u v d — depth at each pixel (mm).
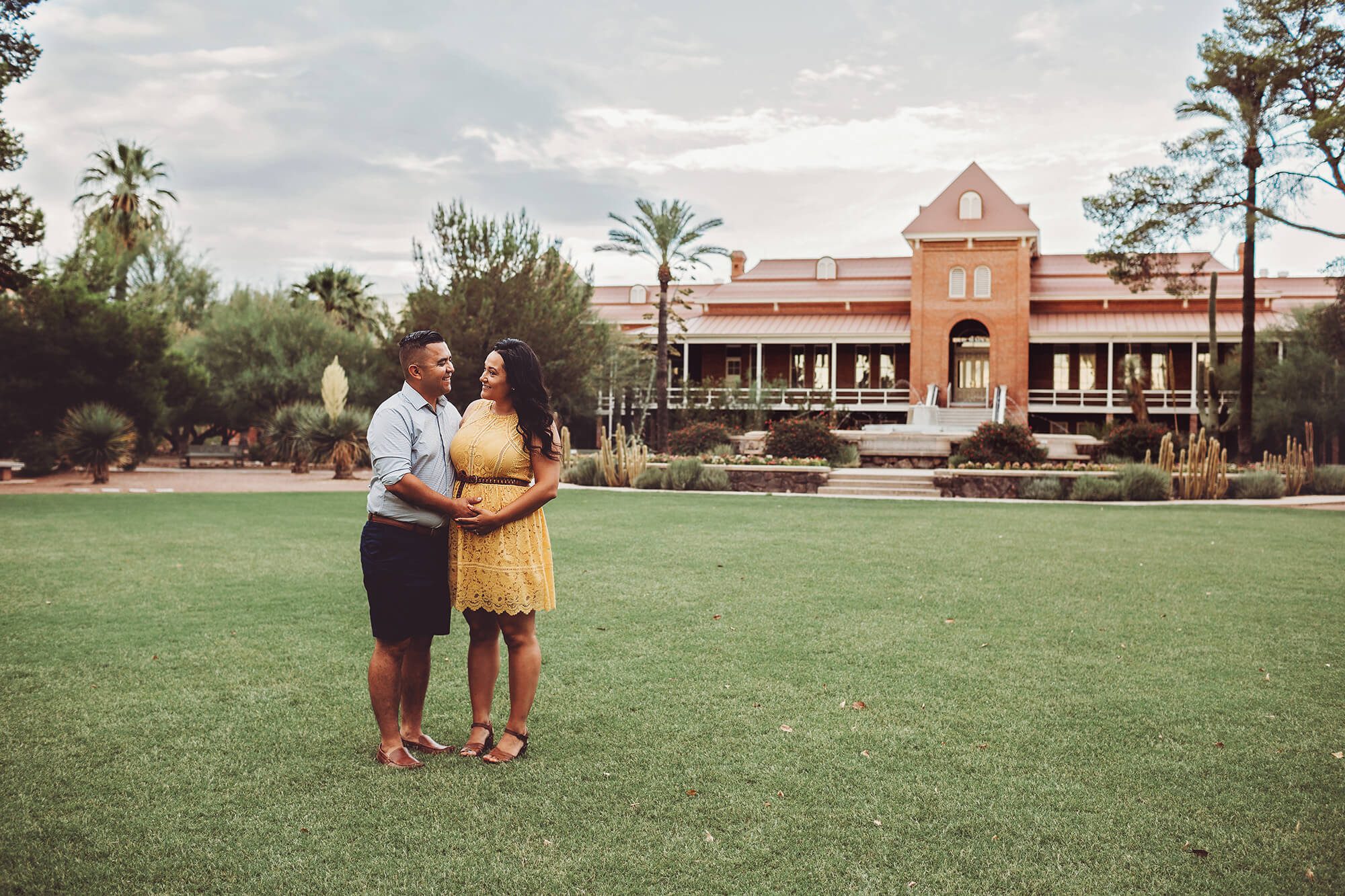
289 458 31469
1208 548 10766
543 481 3922
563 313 30203
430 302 28812
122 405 27781
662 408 33188
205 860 2934
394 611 3762
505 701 4723
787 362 43375
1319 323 28891
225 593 7484
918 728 4281
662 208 33406
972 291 39656
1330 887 2811
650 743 4059
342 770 3711
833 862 2945
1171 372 35062
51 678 5008
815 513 15000
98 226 37094
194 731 4168
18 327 25875
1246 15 24531
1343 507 17594
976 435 23703
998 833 3166
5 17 20266
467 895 2730
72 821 3203
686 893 2746
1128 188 26250
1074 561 9656
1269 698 4793
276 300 37688
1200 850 3035
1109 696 4820
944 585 8094
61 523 12539
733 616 6770
